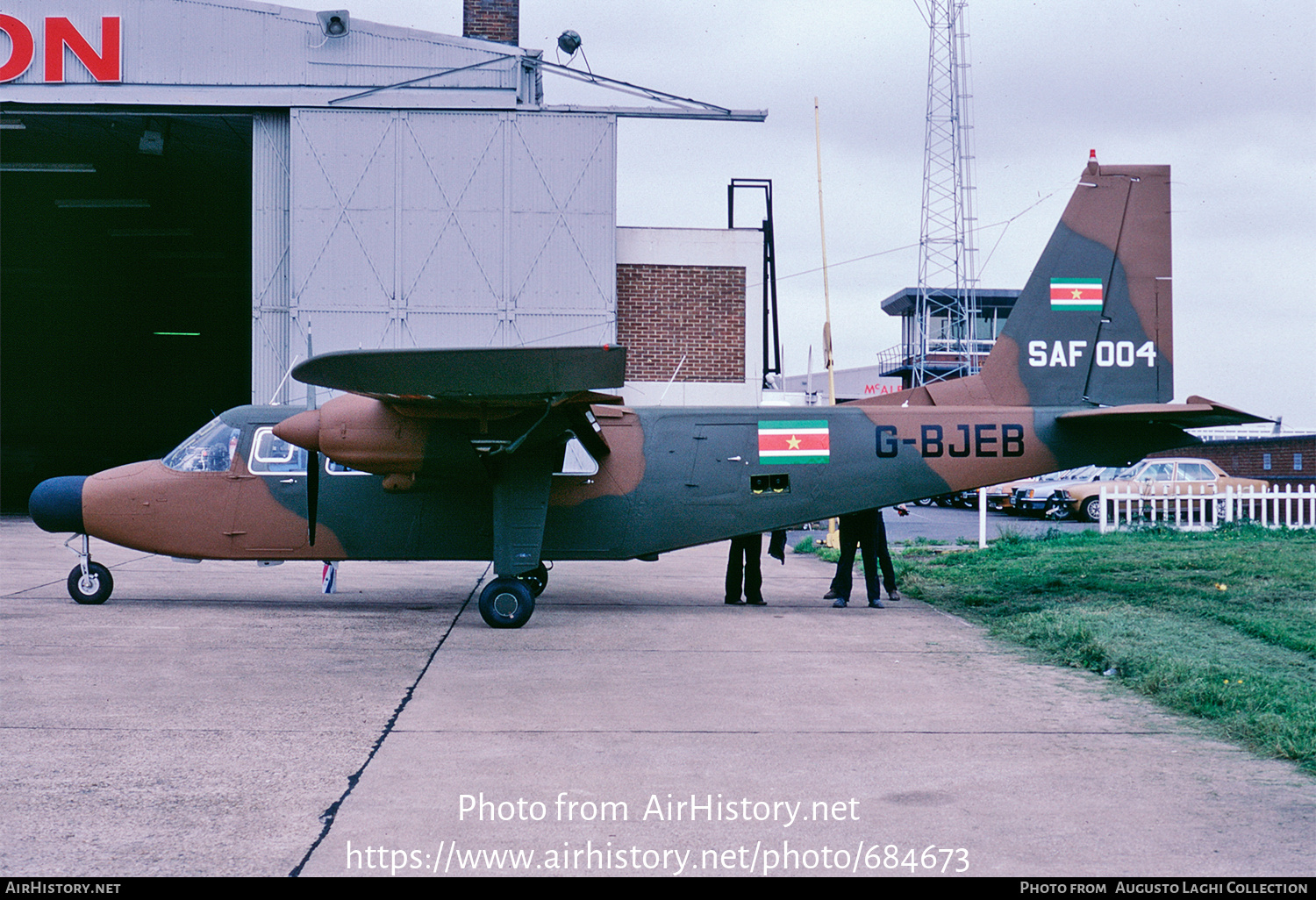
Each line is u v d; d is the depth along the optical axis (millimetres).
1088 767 4750
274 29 17656
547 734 5254
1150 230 10062
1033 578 10812
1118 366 10016
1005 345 10016
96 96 17609
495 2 19469
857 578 12641
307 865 3578
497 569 8719
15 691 6055
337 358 7070
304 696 6020
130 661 6945
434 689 6270
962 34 44531
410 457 8789
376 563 14031
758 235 18750
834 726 5445
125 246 27859
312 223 17594
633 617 9320
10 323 34250
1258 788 4449
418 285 17703
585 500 9531
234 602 10016
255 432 9664
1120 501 22516
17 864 3545
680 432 9703
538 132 17781
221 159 21469
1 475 33750
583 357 7039
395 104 17656
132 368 35250
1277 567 10195
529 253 17797
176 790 4328
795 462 9656
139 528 9492
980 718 5645
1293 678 6145
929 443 9711
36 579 11594
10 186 23406
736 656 7398
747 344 18734
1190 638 7375
